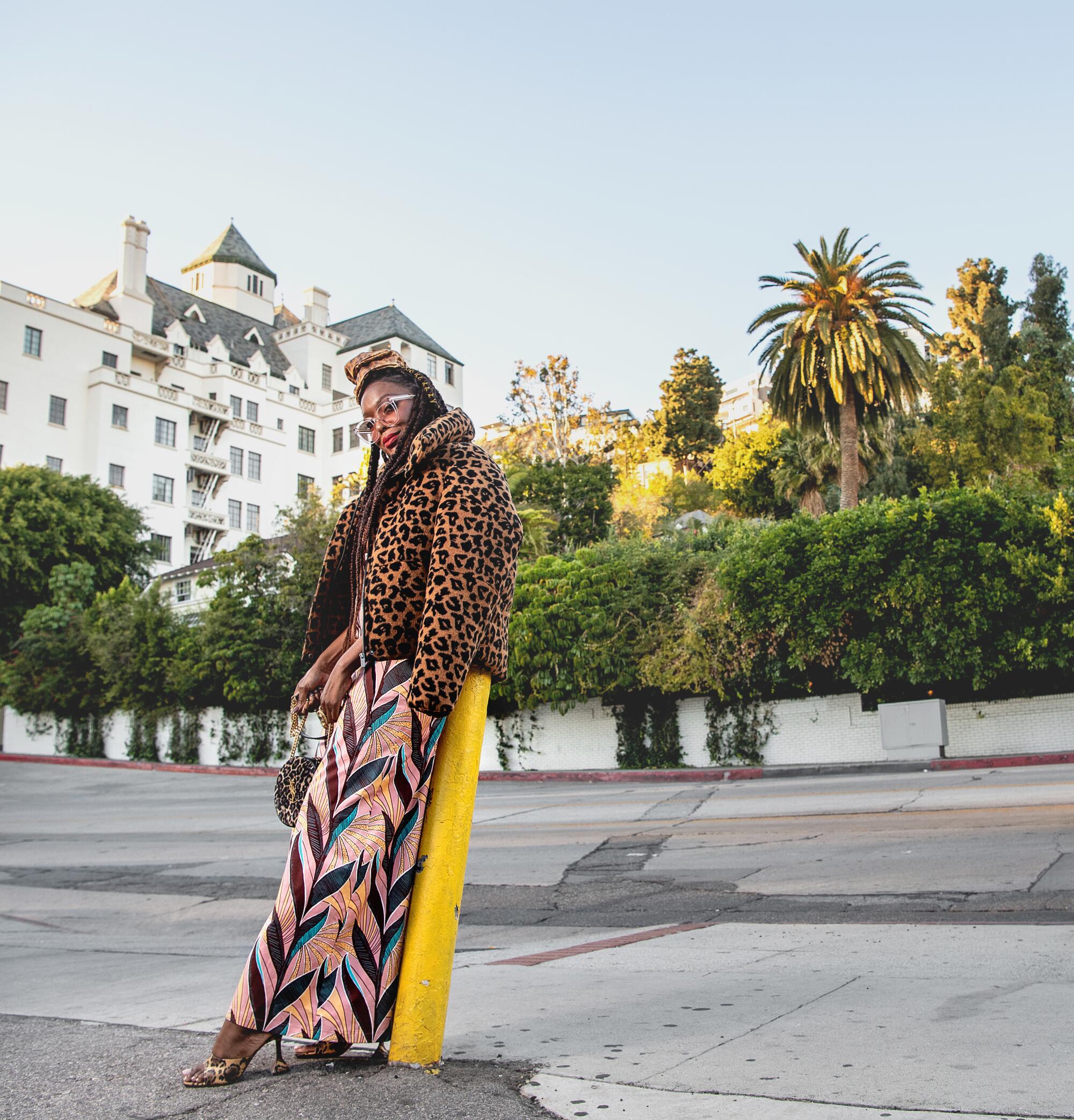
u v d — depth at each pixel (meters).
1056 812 9.24
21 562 42.88
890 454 37.88
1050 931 3.99
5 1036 2.79
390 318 83.12
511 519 2.23
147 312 68.00
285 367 80.38
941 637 20.16
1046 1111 1.69
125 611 35.91
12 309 57.88
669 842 9.70
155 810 18.73
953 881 6.34
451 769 2.16
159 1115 1.88
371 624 2.21
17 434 57.19
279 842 11.97
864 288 31.16
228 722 32.22
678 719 24.28
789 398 32.62
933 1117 1.70
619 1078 2.03
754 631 22.02
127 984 4.07
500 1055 2.27
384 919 2.09
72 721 37.06
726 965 3.63
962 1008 2.59
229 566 31.28
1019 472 35.72
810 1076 1.99
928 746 20.31
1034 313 50.62
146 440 62.75
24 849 12.81
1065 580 19.11
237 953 5.28
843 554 20.86
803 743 22.72
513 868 8.82
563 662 24.17
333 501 32.91
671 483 66.12
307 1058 2.30
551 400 54.16
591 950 4.36
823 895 6.36
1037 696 20.78
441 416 2.45
